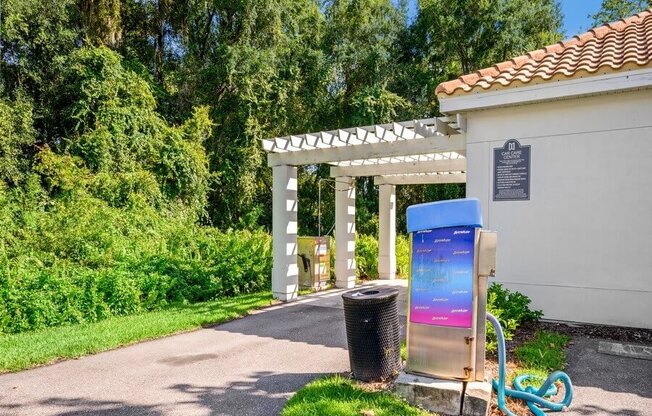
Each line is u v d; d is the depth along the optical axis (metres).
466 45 20.53
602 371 4.59
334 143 8.42
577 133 6.32
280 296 9.52
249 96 16.94
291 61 18.88
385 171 11.16
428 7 20.53
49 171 12.77
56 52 14.28
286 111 18.59
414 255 4.21
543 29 20.47
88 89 13.84
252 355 5.57
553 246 6.46
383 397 3.95
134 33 17.59
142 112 14.64
